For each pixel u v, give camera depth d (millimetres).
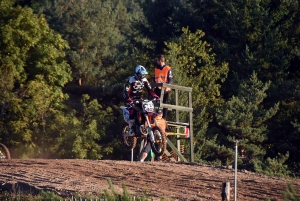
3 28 105625
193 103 100562
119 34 151625
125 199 25078
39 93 101438
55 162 42156
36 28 108250
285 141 102875
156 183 34062
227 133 102188
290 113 105125
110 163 40688
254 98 99188
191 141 50781
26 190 34250
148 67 122062
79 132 104000
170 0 125375
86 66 128625
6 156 60062
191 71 107812
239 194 31156
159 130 38719
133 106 38906
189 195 30750
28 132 99250
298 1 115188
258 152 95750
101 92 127375
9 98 99438
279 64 108250
